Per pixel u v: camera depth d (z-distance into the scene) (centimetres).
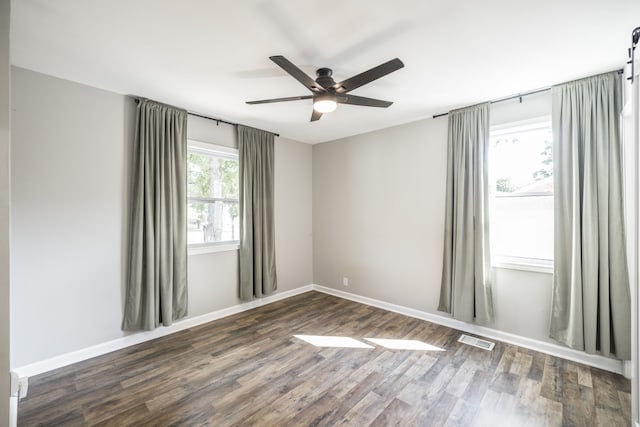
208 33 187
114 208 279
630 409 195
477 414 192
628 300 226
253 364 253
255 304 403
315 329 329
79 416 189
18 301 230
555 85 260
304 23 177
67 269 253
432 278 352
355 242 431
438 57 216
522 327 286
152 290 289
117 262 280
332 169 460
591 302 237
